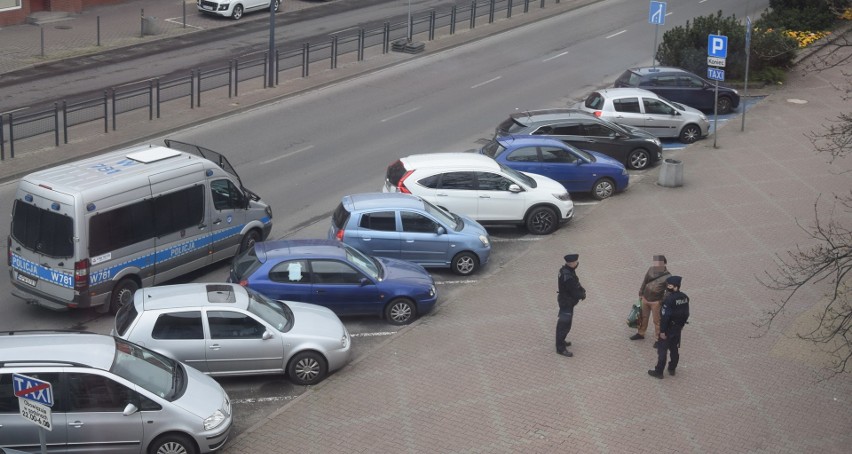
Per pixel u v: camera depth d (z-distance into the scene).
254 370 14.51
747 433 13.50
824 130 28.12
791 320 17.00
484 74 34.50
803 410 14.14
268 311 14.94
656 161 25.33
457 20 42.78
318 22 41.75
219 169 18.56
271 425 13.49
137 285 17.23
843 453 13.05
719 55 25.86
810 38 36.59
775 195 23.22
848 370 15.29
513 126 24.62
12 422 11.61
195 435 12.27
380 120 28.78
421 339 16.17
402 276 16.95
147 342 13.95
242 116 28.70
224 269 19.22
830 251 14.74
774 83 33.31
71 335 12.85
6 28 38.06
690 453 12.98
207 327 14.19
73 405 11.86
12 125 23.77
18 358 11.97
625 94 27.23
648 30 41.78
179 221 17.77
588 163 22.86
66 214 15.94
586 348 15.91
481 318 17.00
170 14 41.97
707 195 23.23
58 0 40.22
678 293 14.51
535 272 19.00
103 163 17.50
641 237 20.70
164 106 28.94
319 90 31.84
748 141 27.38
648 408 14.10
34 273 16.45
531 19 43.12
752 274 18.88
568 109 25.66
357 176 23.91
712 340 16.25
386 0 47.50
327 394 14.38
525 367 15.26
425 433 13.35
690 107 28.16
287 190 22.83
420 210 18.66
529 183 21.05
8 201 21.22
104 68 33.00
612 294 17.94
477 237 18.86
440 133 27.61
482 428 13.49
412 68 35.06
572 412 13.95
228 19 41.50
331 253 16.67
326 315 15.44
